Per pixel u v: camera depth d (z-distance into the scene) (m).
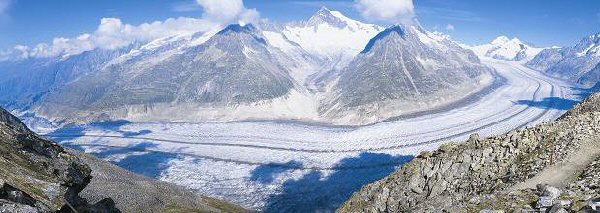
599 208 27.52
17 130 53.97
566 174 44.00
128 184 134.62
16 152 45.84
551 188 35.22
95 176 132.62
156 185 146.25
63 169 50.91
